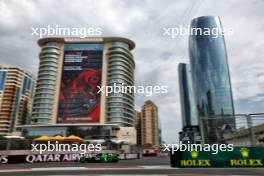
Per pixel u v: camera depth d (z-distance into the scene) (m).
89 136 94.50
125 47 114.31
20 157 23.55
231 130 14.84
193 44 166.00
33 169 15.17
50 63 107.62
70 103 102.75
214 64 155.12
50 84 104.75
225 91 150.00
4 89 146.50
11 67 152.12
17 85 150.50
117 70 107.62
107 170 14.26
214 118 15.34
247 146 14.57
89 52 111.19
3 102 143.62
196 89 157.88
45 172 13.04
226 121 15.05
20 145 24.25
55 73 107.56
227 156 14.70
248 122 14.61
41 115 100.25
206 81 154.00
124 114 104.62
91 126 96.44
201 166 14.91
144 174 11.60
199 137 15.58
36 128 96.62
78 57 109.94
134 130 97.81
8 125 140.25
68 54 110.69
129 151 57.41
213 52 157.12
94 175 11.16
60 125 96.38
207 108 149.75
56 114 101.31
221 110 147.00
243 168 14.35
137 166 17.70
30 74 165.00
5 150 22.58
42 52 110.94
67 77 106.75
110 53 110.62
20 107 150.50
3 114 141.00
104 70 108.38
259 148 14.38
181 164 15.17
